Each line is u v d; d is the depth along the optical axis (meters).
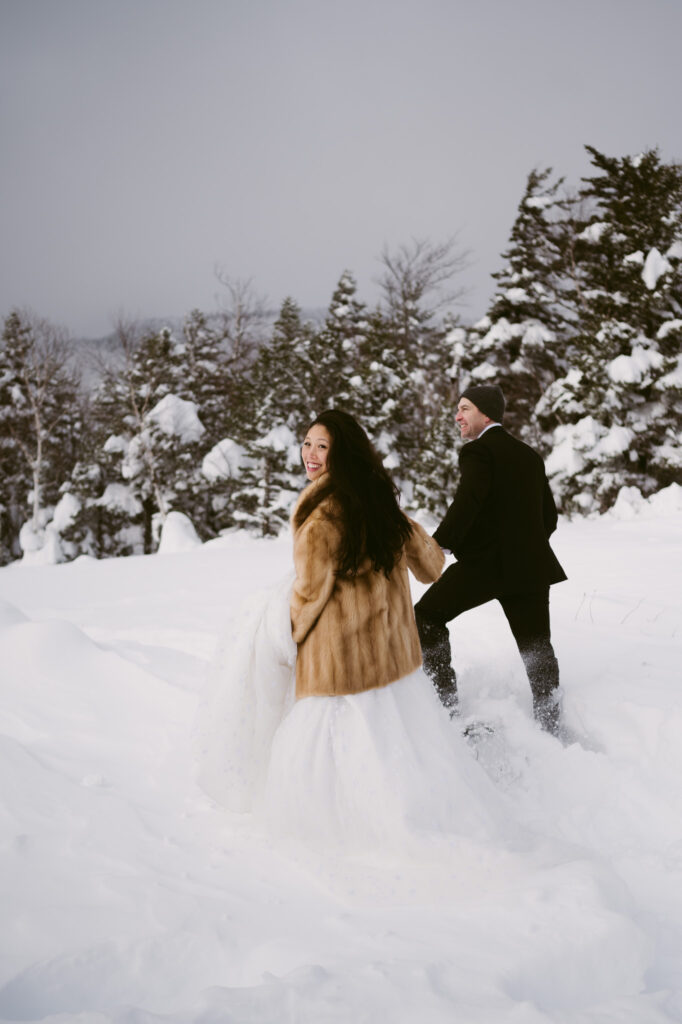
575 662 4.46
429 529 17.62
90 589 9.78
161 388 31.75
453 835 2.41
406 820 2.45
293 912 2.22
